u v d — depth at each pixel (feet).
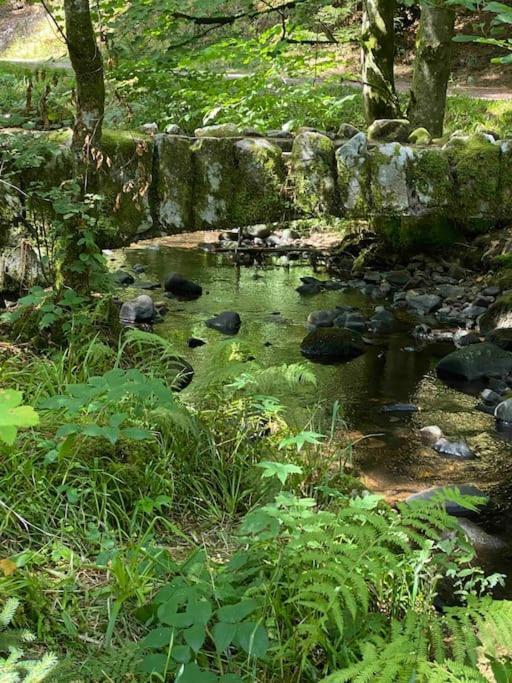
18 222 15.48
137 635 8.07
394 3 28.58
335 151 18.02
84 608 8.34
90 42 14.16
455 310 24.38
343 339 20.47
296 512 8.91
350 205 18.22
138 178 16.42
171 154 16.75
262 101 22.85
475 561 11.24
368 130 21.62
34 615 7.92
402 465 14.46
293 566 8.54
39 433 10.74
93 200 14.60
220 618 7.59
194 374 16.56
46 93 16.90
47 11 14.62
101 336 14.84
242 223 17.54
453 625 7.83
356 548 8.16
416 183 18.65
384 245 29.35
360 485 11.78
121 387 9.37
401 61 55.72
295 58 22.52
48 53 56.08
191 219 17.12
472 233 28.63
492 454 15.05
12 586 8.02
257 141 17.47
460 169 18.95
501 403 16.81
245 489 11.44
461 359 19.12
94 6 17.65
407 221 28.63
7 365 13.33
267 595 8.05
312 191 17.80
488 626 7.71
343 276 28.55
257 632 7.48
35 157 14.57
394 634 7.65
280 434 12.58
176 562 9.41
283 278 28.27
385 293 26.21
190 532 10.30
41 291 14.61
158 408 11.63
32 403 11.68
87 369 13.10
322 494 11.20
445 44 29.55
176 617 7.53
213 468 11.50
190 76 20.44
